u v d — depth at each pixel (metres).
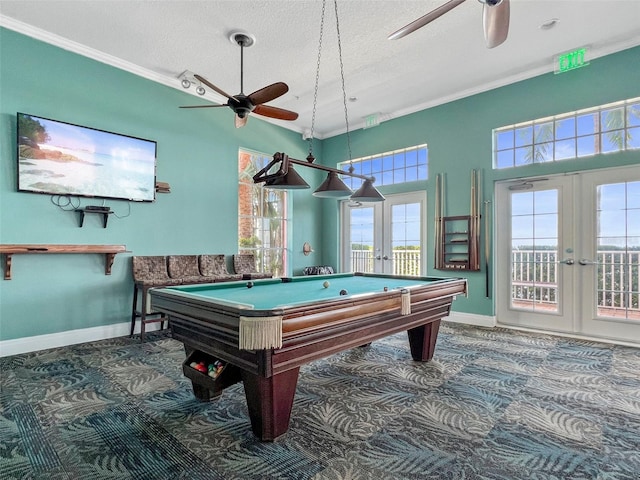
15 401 2.46
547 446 1.92
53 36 3.67
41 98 3.64
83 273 3.93
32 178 3.56
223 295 2.58
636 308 3.85
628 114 3.91
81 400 2.48
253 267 5.44
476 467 1.74
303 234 6.63
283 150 6.26
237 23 3.46
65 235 3.80
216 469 1.72
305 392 2.64
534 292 4.54
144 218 4.39
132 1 3.14
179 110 4.74
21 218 3.54
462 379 2.88
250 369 1.92
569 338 4.12
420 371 3.06
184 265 4.67
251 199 5.87
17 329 3.52
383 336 2.61
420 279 3.74
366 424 2.16
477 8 3.24
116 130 4.16
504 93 4.71
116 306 4.18
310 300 2.18
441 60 4.20
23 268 3.56
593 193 4.11
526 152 4.60
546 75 4.38
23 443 1.93
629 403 2.44
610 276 4.00
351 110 5.78
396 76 4.61
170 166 4.64
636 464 1.76
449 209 5.21
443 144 5.29
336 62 4.23
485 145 4.88
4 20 3.40
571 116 4.27
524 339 4.08
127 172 4.21
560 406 2.39
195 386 2.49
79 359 3.36
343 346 2.28
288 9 3.26
